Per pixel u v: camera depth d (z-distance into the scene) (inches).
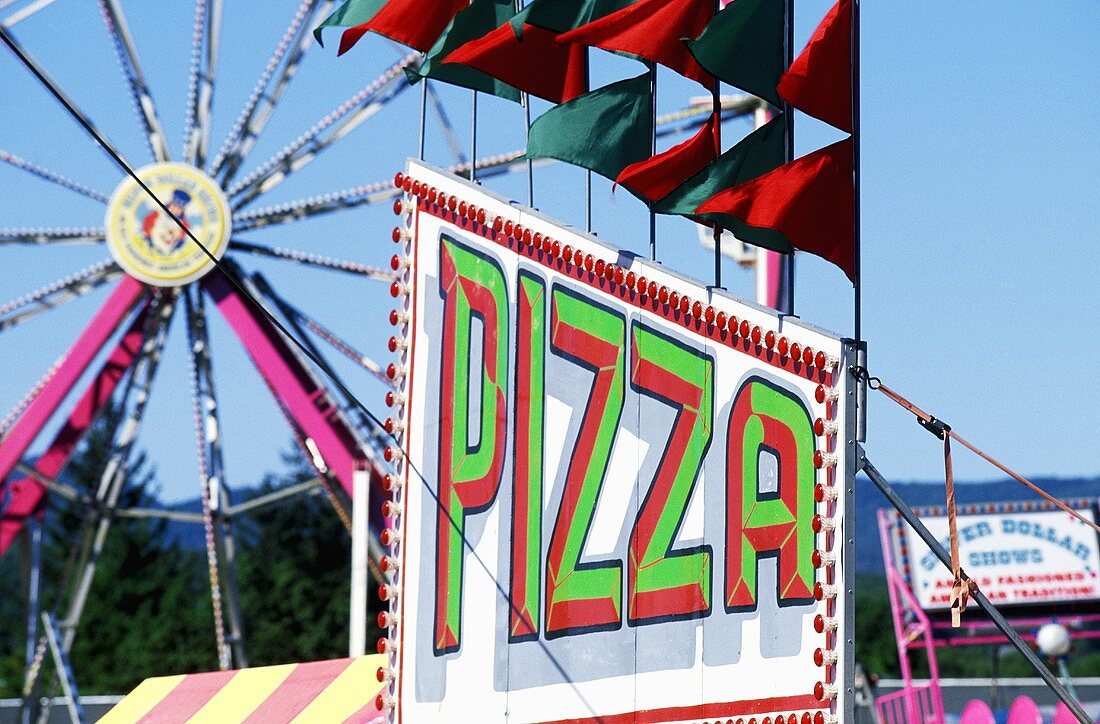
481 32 524.1
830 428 409.1
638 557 455.5
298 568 2960.1
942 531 1380.4
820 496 407.5
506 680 488.4
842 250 426.6
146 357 1499.8
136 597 3100.4
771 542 419.5
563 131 471.5
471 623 502.3
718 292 443.2
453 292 526.3
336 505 1328.7
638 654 451.5
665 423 454.0
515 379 500.7
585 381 479.2
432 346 530.6
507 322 506.0
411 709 518.9
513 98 528.4
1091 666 3543.3
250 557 3002.0
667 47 453.1
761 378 429.1
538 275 497.7
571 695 467.8
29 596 1498.5
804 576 410.3
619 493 464.4
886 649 3117.6
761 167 444.5
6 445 1441.9
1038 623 1364.4
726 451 435.5
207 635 3016.7
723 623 429.7
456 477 515.5
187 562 3275.1
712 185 440.1
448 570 513.3
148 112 1461.6
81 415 1480.1
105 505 1540.4
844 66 429.4
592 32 449.4
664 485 451.8
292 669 670.5
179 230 1427.2
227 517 1492.4
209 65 1473.9
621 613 458.0
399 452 536.4
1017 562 1384.1
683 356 452.1
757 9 441.4
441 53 514.6
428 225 538.6
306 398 1336.1
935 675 1273.4
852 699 399.2
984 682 1747.0
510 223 509.0
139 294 1429.6
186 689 719.7
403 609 528.1
